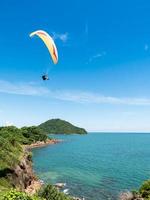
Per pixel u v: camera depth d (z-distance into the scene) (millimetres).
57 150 189250
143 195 45844
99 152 179625
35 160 129000
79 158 141375
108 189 68375
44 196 35000
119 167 109062
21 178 61062
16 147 79375
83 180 79562
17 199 21312
